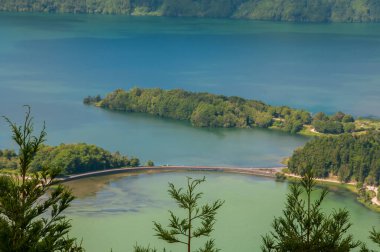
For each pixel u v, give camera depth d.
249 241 174.00
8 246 53.53
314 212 59.22
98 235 175.75
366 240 178.50
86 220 187.50
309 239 59.00
